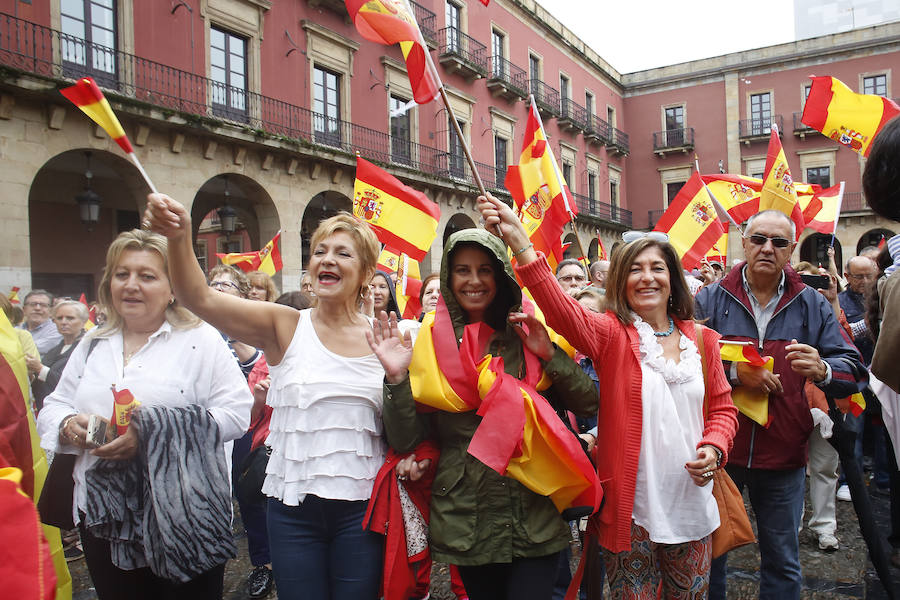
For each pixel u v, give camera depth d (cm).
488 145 2150
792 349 258
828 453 395
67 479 215
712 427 220
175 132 1175
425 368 205
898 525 399
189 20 1252
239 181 1358
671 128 3050
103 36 1118
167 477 204
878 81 2602
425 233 423
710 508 216
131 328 228
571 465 198
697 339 231
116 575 212
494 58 2203
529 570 202
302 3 1505
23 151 973
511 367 217
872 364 175
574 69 2742
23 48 998
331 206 1641
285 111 1446
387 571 206
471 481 205
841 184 635
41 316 550
